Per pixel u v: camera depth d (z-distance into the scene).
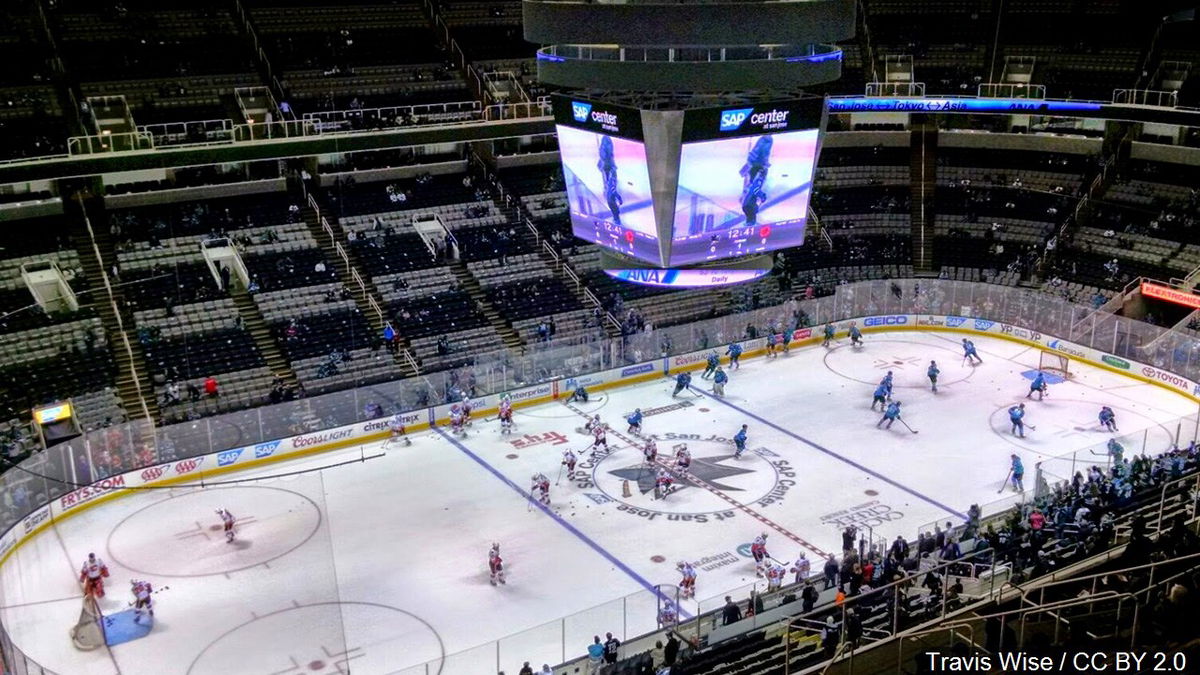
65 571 30.52
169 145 46.41
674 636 26.50
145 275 47.38
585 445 41.50
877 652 21.61
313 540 31.22
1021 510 31.02
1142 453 34.25
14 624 27.64
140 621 26.47
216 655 24.78
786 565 31.61
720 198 31.39
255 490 36.00
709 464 39.44
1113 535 27.70
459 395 44.09
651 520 35.03
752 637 26.09
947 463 39.06
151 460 37.09
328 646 25.06
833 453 40.22
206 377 43.06
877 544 31.00
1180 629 17.47
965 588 26.75
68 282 46.03
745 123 30.66
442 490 37.53
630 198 31.64
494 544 30.91
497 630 28.38
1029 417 43.47
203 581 28.41
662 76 29.83
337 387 43.94
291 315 47.31
